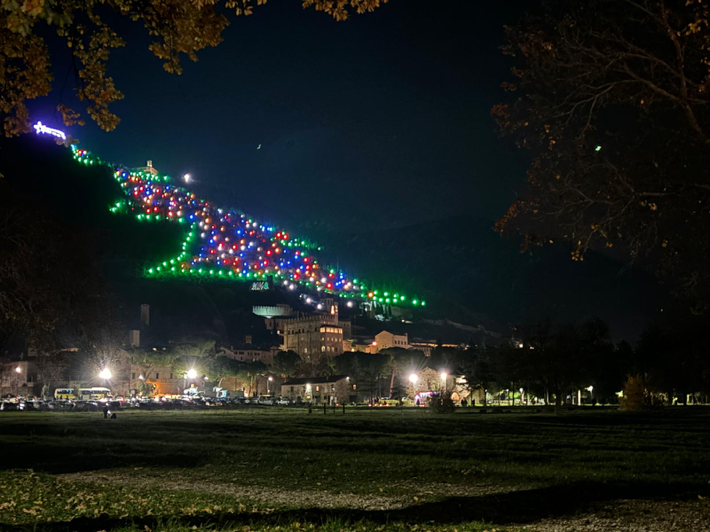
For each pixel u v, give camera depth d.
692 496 18.62
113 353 39.50
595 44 18.75
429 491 20.42
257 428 54.00
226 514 16.14
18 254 32.16
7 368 150.62
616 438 42.44
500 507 17.25
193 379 189.38
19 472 25.86
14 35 12.04
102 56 12.98
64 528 14.11
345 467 27.25
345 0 12.03
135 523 14.66
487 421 64.75
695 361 84.75
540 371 87.69
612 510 16.67
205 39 12.49
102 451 34.78
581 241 19.69
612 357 123.31
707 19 16.59
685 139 18.92
